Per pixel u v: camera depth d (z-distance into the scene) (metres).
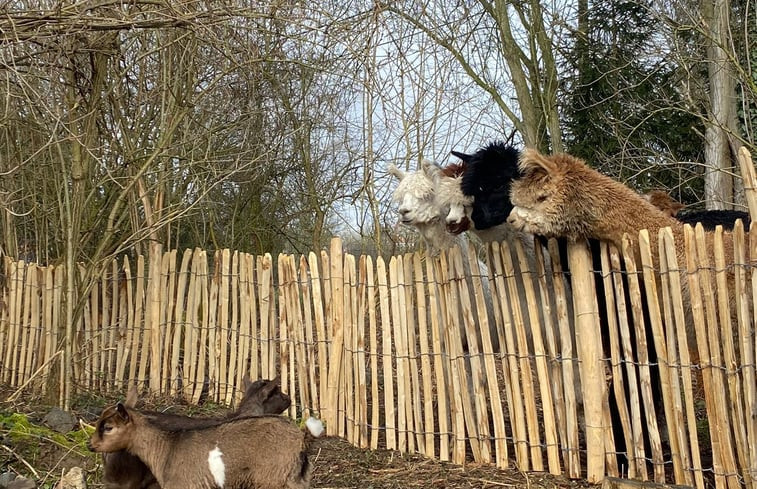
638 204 4.89
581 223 4.86
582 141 14.30
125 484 4.62
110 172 6.68
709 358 4.64
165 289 7.84
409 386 5.92
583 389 5.07
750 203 4.56
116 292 8.02
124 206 8.80
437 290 5.82
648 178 13.74
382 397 6.81
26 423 5.88
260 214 13.91
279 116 11.48
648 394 4.86
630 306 5.07
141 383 7.88
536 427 5.33
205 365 7.97
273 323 7.09
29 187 9.54
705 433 6.20
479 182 5.57
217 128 8.76
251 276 7.27
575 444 5.16
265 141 11.52
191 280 7.70
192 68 8.16
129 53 8.55
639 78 13.38
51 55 6.63
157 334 7.80
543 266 5.34
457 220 5.94
